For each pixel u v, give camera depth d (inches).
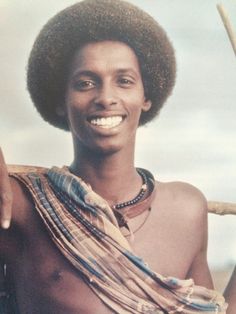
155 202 31.2
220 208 33.6
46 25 31.2
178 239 31.1
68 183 29.2
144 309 28.7
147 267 28.9
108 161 30.4
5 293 30.0
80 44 30.3
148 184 31.1
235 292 32.8
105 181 30.5
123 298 28.6
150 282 29.0
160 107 32.0
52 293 28.9
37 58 31.1
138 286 28.8
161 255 30.6
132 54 30.3
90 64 29.9
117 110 29.8
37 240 29.2
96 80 30.0
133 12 30.7
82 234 28.8
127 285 28.7
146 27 30.5
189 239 31.4
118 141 30.1
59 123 32.2
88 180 30.6
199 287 30.0
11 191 27.0
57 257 29.0
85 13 30.5
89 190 29.1
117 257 28.7
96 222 28.8
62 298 28.8
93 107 29.9
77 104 30.1
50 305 29.0
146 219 30.8
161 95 31.6
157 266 30.5
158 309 28.9
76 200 28.9
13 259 29.7
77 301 28.7
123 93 30.0
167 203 31.4
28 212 29.3
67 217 28.9
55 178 29.5
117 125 30.0
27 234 29.3
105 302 28.6
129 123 30.2
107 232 28.8
